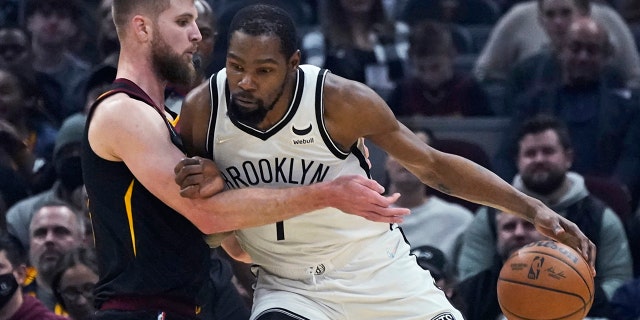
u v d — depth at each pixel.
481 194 11.82
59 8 24.58
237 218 10.91
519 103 21.81
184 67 11.62
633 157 21.38
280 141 11.37
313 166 11.48
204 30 14.85
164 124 11.35
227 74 11.14
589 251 11.91
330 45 24.38
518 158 19.23
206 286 11.85
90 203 11.53
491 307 17.38
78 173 19.12
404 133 11.63
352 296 11.91
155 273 11.33
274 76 10.99
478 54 26.78
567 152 18.50
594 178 19.95
